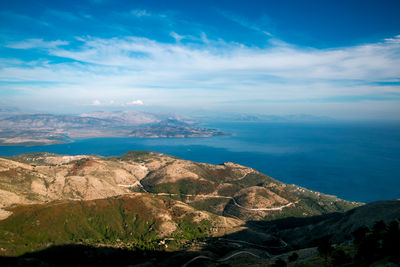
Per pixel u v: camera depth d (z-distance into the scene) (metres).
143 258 151.62
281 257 134.62
